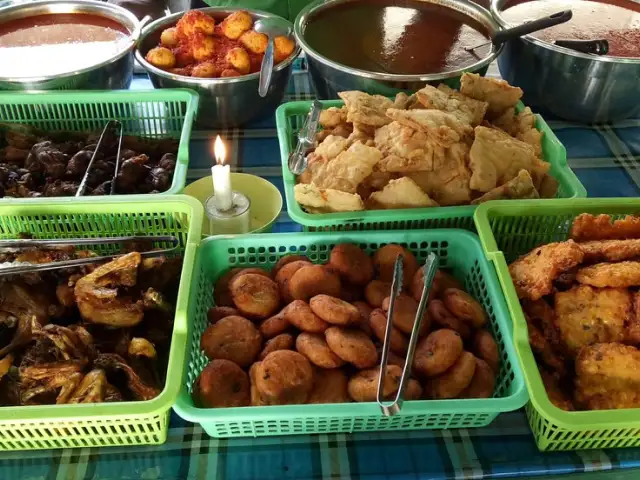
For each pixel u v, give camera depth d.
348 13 1.02
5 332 0.60
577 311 0.58
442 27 0.99
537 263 0.61
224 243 0.65
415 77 0.81
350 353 0.54
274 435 0.56
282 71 0.91
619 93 0.91
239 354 0.57
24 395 0.54
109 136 0.85
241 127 0.96
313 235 0.66
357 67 0.88
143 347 0.57
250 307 0.60
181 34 0.96
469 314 0.60
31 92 0.85
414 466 0.54
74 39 0.97
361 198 0.69
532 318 0.60
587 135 0.96
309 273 0.62
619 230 0.64
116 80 0.92
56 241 0.64
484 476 0.53
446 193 0.70
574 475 0.54
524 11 1.05
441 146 0.69
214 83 0.86
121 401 0.53
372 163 0.69
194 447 0.55
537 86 0.96
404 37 0.96
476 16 0.99
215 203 0.73
